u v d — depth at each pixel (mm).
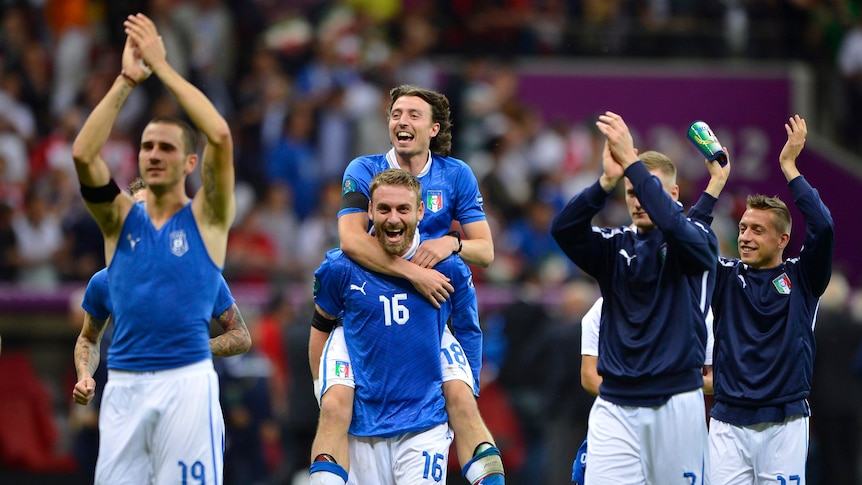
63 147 56312
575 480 27219
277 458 44406
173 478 22422
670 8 69000
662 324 24844
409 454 25594
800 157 67375
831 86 68625
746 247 27297
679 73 67062
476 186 27734
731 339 27359
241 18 64875
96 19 64500
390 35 67875
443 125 27641
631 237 25453
